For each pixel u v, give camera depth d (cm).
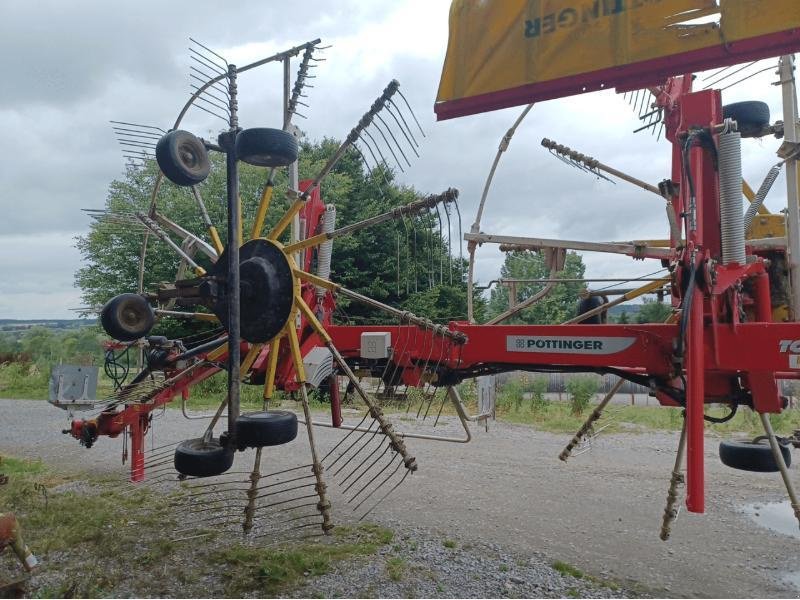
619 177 645
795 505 399
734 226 389
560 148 663
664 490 630
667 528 431
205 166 461
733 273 379
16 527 375
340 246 1384
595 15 388
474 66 428
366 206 1044
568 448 530
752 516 546
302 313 486
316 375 492
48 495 584
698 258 349
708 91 392
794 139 471
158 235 601
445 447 844
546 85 402
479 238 630
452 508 561
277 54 511
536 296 644
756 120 457
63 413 1220
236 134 431
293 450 805
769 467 414
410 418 1117
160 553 440
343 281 1409
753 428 978
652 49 368
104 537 470
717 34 350
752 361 384
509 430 997
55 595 380
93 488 618
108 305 504
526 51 410
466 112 433
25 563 378
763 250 527
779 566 435
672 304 439
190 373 567
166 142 437
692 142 371
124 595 380
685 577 414
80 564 426
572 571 416
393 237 1408
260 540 466
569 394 1425
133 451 584
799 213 475
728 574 420
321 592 380
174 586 390
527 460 767
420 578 402
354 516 530
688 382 339
